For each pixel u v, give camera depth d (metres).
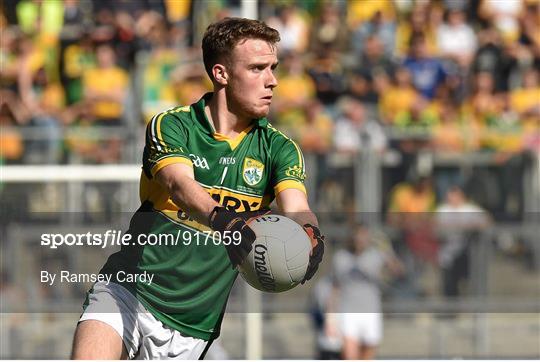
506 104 36.78
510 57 37.41
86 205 24.36
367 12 37.84
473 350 25.38
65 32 36.31
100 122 34.28
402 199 30.67
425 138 31.88
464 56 37.44
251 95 12.55
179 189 11.98
